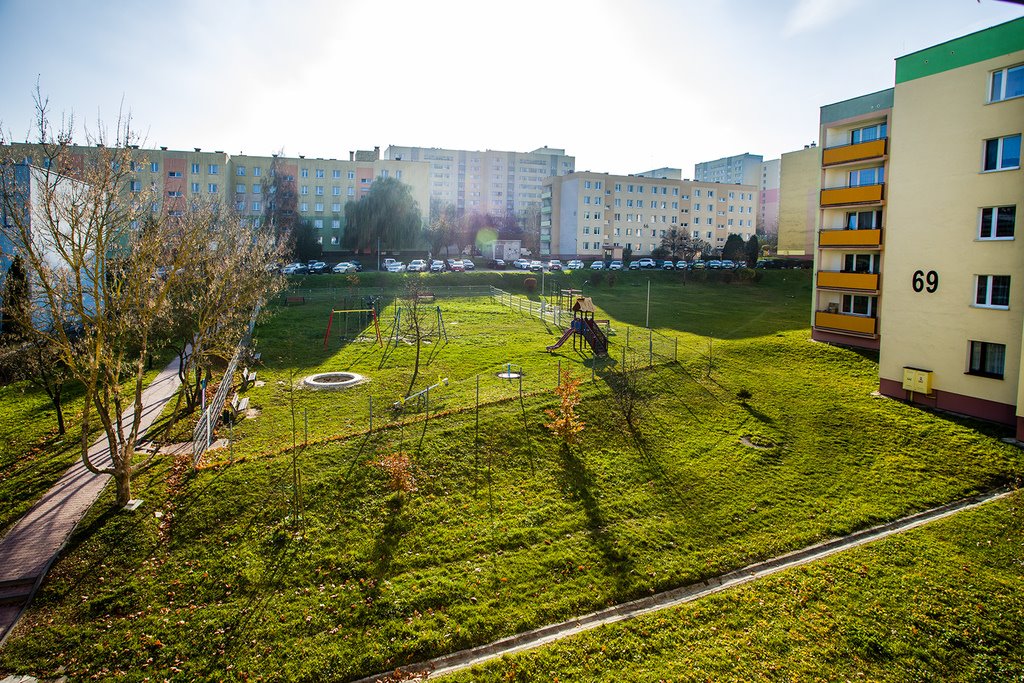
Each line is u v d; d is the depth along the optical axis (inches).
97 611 520.1
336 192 3531.0
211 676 461.1
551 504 693.9
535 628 519.8
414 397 987.3
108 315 675.4
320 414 930.1
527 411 910.4
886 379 1045.2
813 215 2878.9
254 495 672.4
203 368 964.6
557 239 3973.9
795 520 685.3
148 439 824.9
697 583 585.3
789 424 924.0
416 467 743.7
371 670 473.7
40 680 456.4
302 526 629.0
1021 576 565.9
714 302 2167.8
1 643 486.3
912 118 1000.2
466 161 5782.5
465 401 960.9
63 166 610.2
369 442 799.1
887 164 1296.8
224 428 858.8
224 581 553.6
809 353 1286.9
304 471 721.0
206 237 994.1
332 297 2126.0
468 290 2340.1
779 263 2974.9
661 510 696.4
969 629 498.9
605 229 3833.7
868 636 493.4
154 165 3070.9
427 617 524.4
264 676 462.0
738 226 4338.1
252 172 3400.6
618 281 2687.0
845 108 1378.0
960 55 931.3
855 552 611.2
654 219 3993.6
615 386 1032.2
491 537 629.9
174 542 599.8
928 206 978.1
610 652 480.7
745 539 650.8
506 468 762.2
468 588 557.9
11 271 724.0
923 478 770.8
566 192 3858.3
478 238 4222.4
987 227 910.4
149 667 468.4
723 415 954.7
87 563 568.1
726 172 6998.0
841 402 1007.0
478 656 490.9
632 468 781.3
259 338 1445.6
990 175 897.5
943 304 960.9
